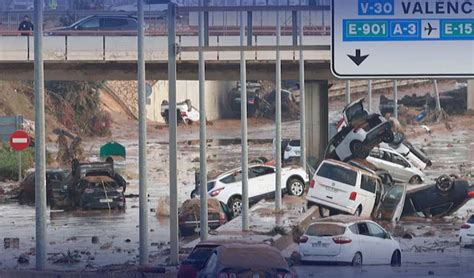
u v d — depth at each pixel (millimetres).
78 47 150500
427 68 67188
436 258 106375
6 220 144000
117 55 151125
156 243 115062
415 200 143250
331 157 157750
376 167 166875
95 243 117125
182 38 147750
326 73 159375
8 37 150625
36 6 88750
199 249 71875
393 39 67000
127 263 96625
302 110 162625
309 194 136125
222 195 146000
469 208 157875
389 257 101250
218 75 152375
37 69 88938
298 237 115875
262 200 155375
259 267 61188
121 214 152500
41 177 88938
